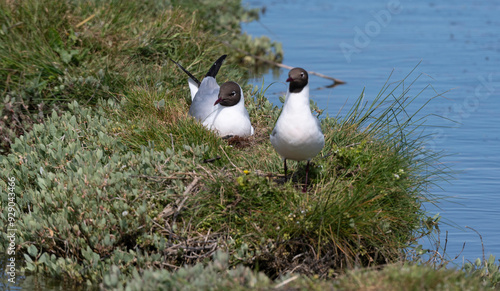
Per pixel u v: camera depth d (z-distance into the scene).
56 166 11.44
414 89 19.12
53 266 9.97
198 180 10.67
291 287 8.21
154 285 8.65
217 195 10.49
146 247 10.10
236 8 25.42
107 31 16.30
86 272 9.94
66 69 14.80
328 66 21.97
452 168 14.23
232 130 12.62
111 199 10.26
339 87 19.50
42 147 11.66
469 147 15.38
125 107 13.58
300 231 9.98
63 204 10.41
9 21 15.85
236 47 21.33
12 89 14.57
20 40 15.38
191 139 11.95
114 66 15.27
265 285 8.25
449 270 8.61
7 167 11.76
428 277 8.13
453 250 10.95
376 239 10.20
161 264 9.79
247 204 10.35
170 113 13.15
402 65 21.94
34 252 10.23
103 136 11.88
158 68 15.84
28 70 14.81
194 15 18.39
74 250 10.17
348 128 12.48
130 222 10.06
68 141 12.19
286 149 10.23
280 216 10.12
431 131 16.17
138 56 16.20
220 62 14.75
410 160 11.93
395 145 11.98
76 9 16.66
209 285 8.33
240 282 8.38
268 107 14.06
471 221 12.00
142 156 11.16
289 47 24.33
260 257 9.88
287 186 10.34
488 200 12.81
